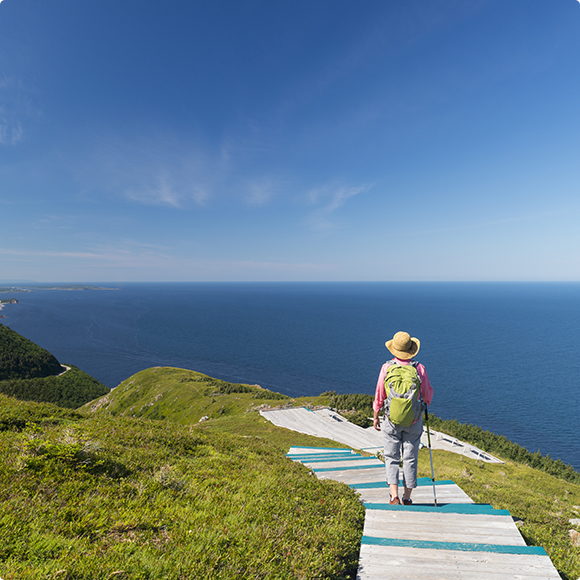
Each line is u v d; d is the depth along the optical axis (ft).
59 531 11.98
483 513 16.05
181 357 568.82
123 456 21.71
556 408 317.22
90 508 13.92
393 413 16.90
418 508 16.85
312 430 107.14
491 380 410.52
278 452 42.78
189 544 12.01
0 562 10.05
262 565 11.41
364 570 11.80
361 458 38.93
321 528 15.20
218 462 26.22
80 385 357.20
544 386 387.34
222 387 231.91
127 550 11.36
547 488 66.95
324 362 518.78
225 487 18.90
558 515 26.81
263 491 19.24
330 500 19.67
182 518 14.08
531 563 11.87
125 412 240.32
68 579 9.64
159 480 17.95
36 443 18.30
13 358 351.67
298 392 379.14
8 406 32.09
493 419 290.76
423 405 17.39
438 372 445.78
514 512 26.02
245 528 13.73
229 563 11.27
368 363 513.45
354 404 143.74
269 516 15.67
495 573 11.41
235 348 630.74
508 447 113.29
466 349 595.88
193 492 17.48
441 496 21.06
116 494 15.90
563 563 15.37
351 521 16.94
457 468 67.26
